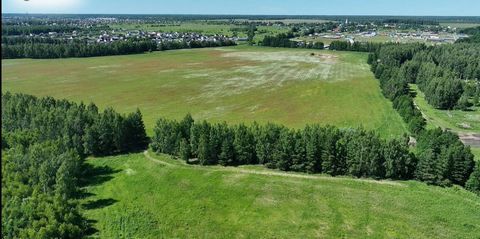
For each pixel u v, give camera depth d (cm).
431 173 6875
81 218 5850
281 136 7512
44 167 6312
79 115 8400
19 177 6109
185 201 6481
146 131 9944
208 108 12212
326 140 7219
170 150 8144
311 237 5512
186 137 8169
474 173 6656
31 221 5159
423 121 9788
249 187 6850
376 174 7138
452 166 6819
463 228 5653
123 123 8481
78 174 7256
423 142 7844
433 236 5475
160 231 5703
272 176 7262
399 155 7000
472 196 6544
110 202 6506
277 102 12862
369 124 10525
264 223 5866
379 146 7100
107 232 5662
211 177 7231
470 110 12162
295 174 7350
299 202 6375
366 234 5544
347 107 12219
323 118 11106
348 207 6200
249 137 7738
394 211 6069
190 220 5975
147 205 6394
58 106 9112
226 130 7812
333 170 7262
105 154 8481
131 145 8844
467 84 14162
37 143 7194
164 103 12825
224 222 5919
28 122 8544
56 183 6309
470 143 9275
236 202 6425
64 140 7975
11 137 7525
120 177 7362
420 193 6581
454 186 6831
